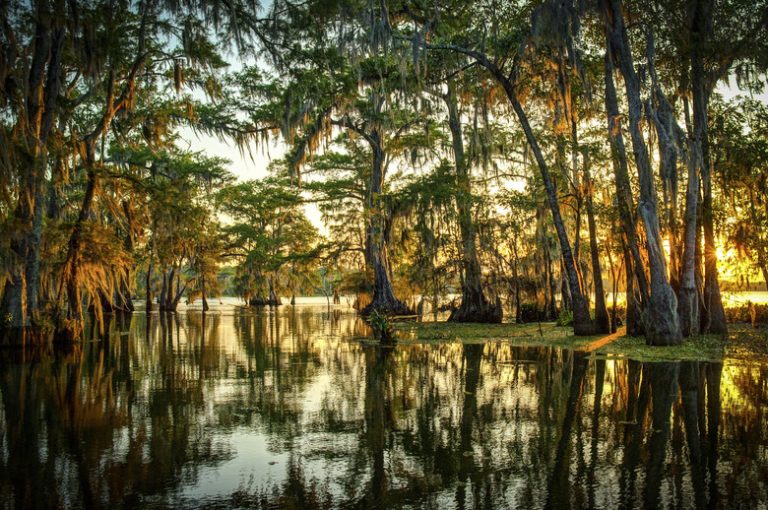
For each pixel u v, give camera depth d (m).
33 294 17.80
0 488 5.21
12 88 16.02
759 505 4.63
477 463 5.83
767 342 16.67
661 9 18.72
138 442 6.77
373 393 9.73
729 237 22.58
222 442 6.73
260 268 50.38
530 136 20.42
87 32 16.59
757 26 17.56
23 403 9.15
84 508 4.72
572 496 4.88
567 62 19.92
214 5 16.23
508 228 27.56
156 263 28.59
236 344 18.84
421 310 36.69
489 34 21.27
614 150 18.55
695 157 18.11
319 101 24.95
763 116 20.11
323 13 17.00
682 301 18.62
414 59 18.91
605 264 30.20
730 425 7.23
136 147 25.55
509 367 12.69
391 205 31.62
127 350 17.14
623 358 14.03
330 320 34.03
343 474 5.55
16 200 17.02
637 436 6.77
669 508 4.59
